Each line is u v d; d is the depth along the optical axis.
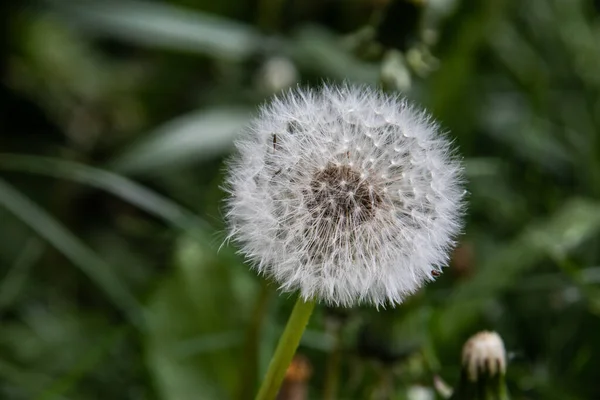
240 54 0.64
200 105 0.67
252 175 0.33
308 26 0.67
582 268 0.47
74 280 0.55
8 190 0.46
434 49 0.56
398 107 0.34
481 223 0.54
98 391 0.45
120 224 0.60
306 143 0.33
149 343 0.44
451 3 0.56
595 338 0.45
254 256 0.32
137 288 0.53
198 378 0.44
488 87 0.64
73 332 0.49
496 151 0.60
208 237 0.45
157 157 0.55
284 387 0.40
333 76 0.62
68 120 0.71
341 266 0.32
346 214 0.32
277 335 0.45
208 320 0.45
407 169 0.33
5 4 0.69
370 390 0.42
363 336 0.40
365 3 0.68
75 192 0.62
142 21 0.62
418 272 0.32
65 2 0.64
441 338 0.44
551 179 0.56
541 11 0.67
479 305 0.45
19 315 0.50
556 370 0.45
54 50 0.71
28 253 0.55
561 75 0.64
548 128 0.58
